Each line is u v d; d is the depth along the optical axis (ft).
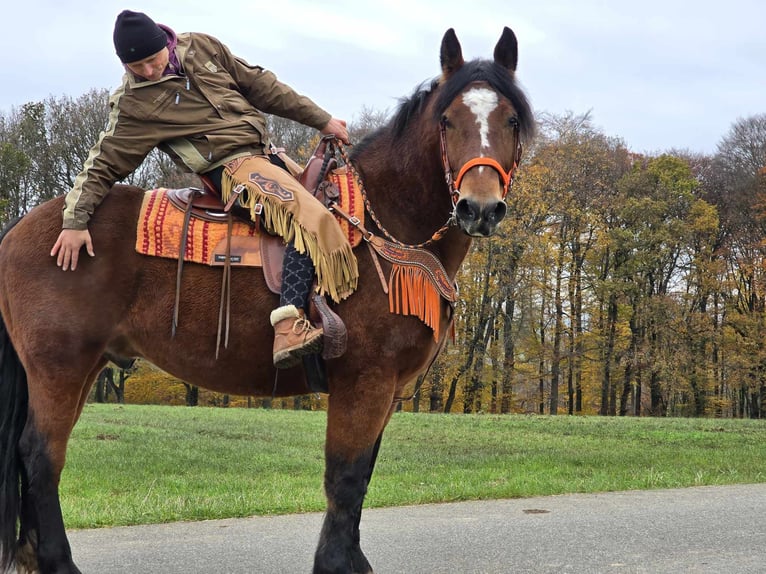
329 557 11.03
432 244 12.19
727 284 107.55
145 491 23.84
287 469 29.99
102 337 11.83
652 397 112.88
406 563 14.80
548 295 103.50
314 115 12.81
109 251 11.85
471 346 100.68
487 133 11.08
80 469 28.07
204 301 11.86
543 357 105.19
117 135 12.08
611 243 102.42
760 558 14.96
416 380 13.12
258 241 12.01
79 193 11.76
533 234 94.27
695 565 14.39
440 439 42.70
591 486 25.02
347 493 11.23
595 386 115.96
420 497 22.66
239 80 12.85
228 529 18.13
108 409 61.93
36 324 11.57
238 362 11.97
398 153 12.41
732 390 114.32
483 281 98.07
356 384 11.41
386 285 11.55
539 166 93.66
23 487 11.57
